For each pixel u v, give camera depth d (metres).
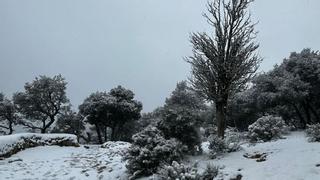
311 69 25.12
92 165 14.89
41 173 13.32
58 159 17.05
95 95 34.91
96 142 40.88
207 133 23.14
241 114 31.36
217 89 14.84
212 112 30.34
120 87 35.59
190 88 15.70
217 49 14.95
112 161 15.02
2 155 16.19
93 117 32.94
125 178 11.55
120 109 32.62
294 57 27.23
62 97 34.84
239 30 15.05
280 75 27.59
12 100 34.34
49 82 34.19
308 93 24.33
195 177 8.45
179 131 13.31
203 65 14.95
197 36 15.34
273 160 10.59
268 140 17.78
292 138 16.75
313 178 8.25
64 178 12.31
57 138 22.34
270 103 26.75
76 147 22.67
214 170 8.80
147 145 11.88
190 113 13.86
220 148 13.10
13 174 12.88
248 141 18.56
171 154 11.56
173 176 8.64
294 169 9.18
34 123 35.44
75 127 38.03
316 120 26.81
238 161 11.30
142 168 11.48
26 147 19.27
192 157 12.94
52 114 34.53
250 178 9.20
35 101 33.59
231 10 15.12
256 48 15.13
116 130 37.09
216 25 15.11
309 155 10.48
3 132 34.22
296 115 29.73
